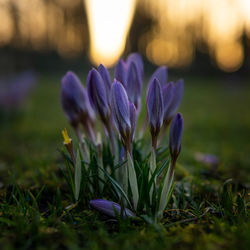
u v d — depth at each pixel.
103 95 0.36
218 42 6.08
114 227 0.35
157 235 0.33
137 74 0.38
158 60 6.37
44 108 1.78
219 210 0.37
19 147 0.80
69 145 0.37
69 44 5.93
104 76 0.37
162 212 0.36
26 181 0.46
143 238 0.33
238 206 0.37
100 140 0.40
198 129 1.20
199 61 6.34
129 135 0.35
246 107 2.14
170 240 0.33
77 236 0.34
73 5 5.92
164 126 0.40
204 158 0.65
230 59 5.92
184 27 6.45
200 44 6.39
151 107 0.35
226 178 0.49
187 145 0.86
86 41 5.86
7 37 4.83
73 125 0.40
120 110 0.34
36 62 4.93
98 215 0.37
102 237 0.33
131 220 0.35
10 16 4.84
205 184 0.44
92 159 0.37
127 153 0.35
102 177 0.38
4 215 0.36
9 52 4.15
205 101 2.55
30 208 0.36
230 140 0.97
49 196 0.41
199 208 0.38
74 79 0.39
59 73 4.82
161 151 0.41
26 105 1.60
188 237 0.33
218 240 0.33
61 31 5.89
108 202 0.35
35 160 0.58
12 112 1.30
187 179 0.47
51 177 0.47
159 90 0.35
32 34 5.36
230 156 0.71
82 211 0.38
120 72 0.37
